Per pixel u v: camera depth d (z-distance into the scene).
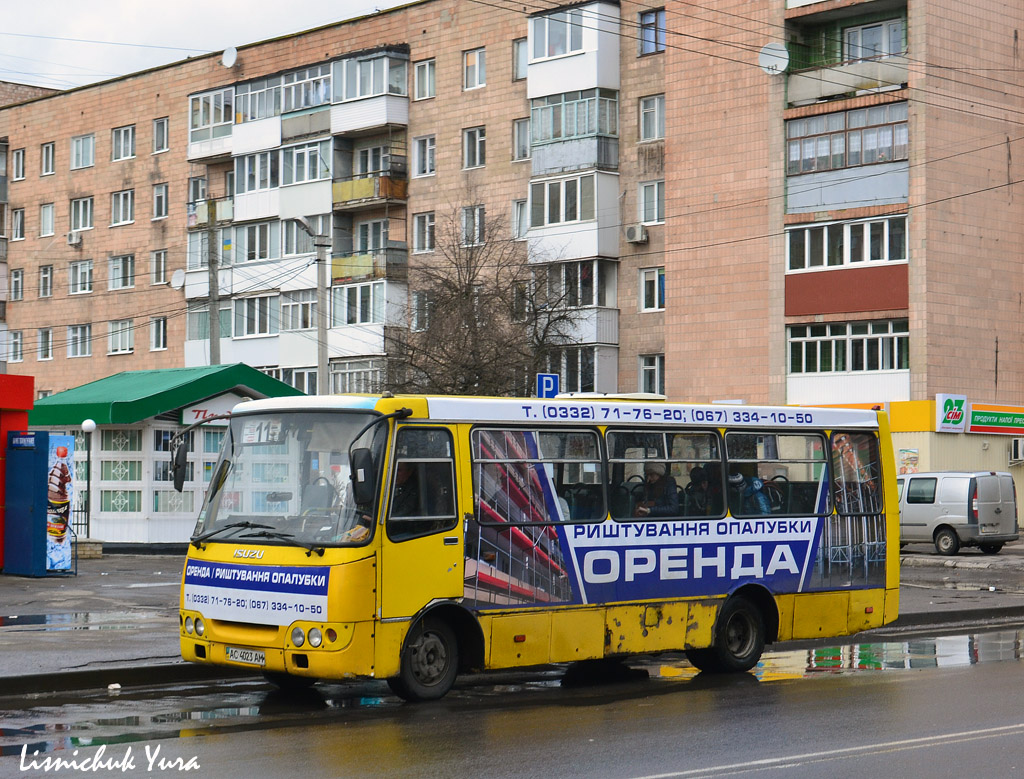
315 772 9.49
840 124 45.91
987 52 45.91
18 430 24.58
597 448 14.37
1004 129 46.38
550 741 10.74
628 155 52.47
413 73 58.47
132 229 68.50
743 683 14.50
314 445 12.84
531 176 53.75
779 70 46.97
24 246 74.00
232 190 64.81
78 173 71.31
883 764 9.84
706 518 15.16
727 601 15.25
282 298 60.91
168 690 13.65
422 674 12.81
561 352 47.12
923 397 43.78
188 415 31.72
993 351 45.78
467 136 56.94
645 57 52.12
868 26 46.25
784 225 47.06
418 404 12.91
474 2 56.44
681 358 49.66
